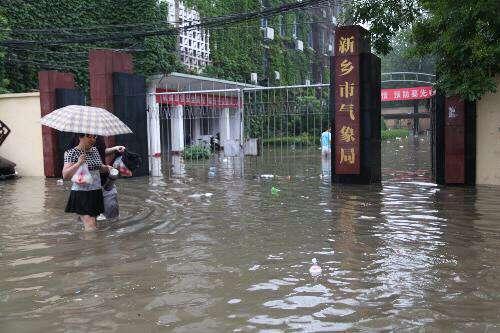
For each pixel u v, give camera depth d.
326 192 10.18
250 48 30.81
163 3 23.02
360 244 6.00
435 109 11.18
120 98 13.08
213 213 8.07
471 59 9.41
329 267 5.11
